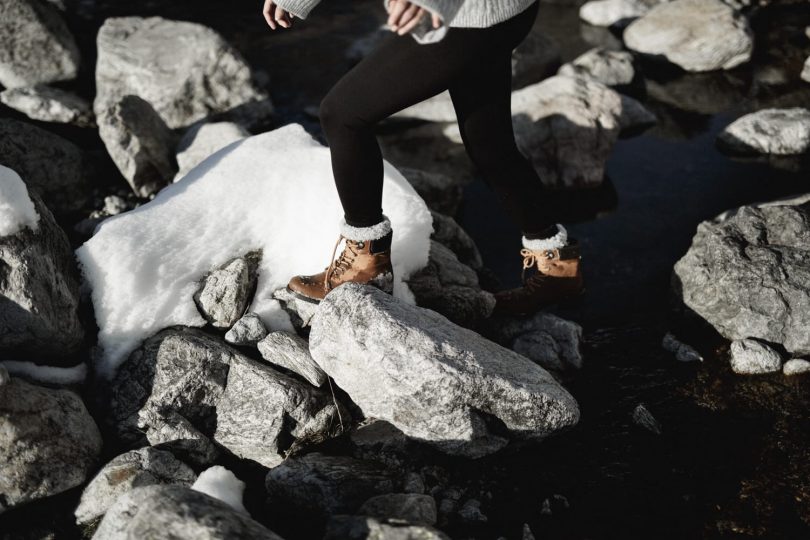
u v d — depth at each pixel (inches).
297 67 204.1
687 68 210.4
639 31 218.2
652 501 91.2
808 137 168.4
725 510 89.4
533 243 112.9
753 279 113.9
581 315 126.7
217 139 147.6
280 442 95.2
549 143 161.9
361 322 94.1
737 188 157.8
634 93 201.0
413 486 91.1
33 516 87.2
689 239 143.5
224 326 106.2
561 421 97.9
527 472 95.7
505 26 86.8
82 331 99.7
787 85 200.5
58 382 96.2
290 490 88.0
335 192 115.7
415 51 85.9
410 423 94.0
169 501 72.7
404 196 114.6
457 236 134.4
